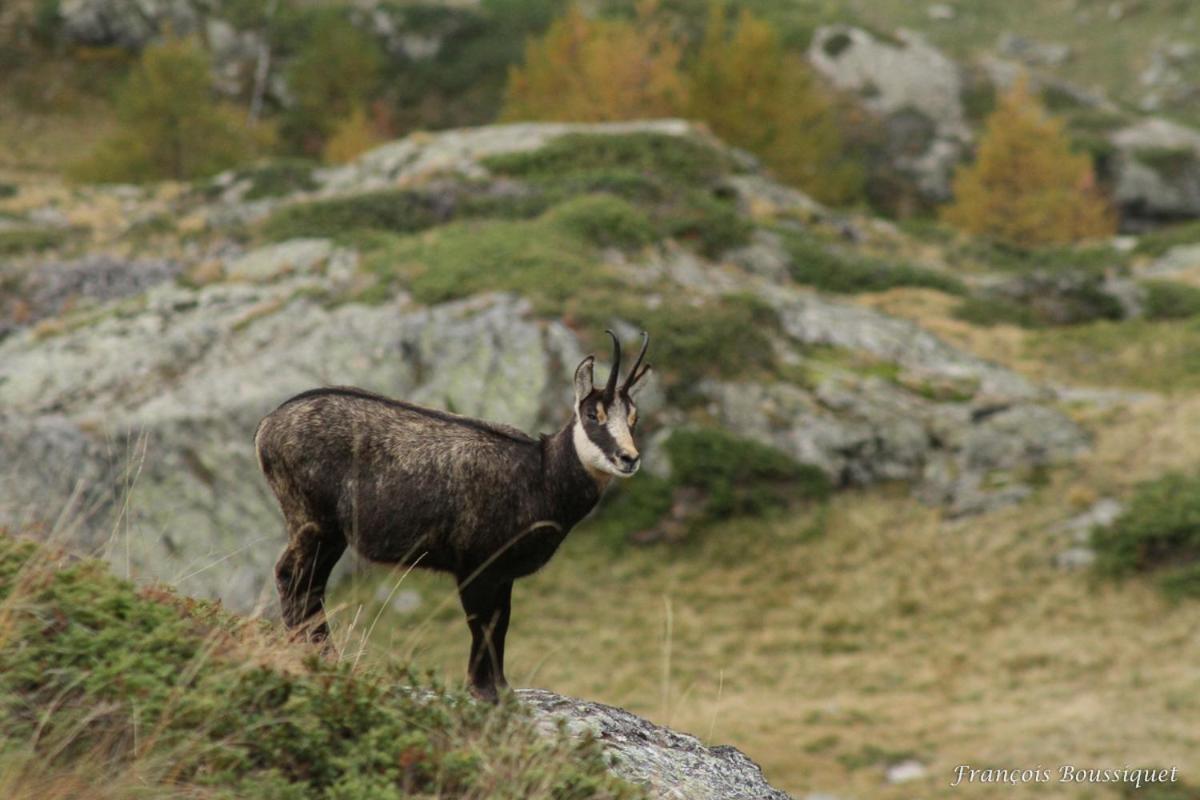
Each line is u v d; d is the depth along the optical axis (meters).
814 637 91.62
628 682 85.56
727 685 85.56
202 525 91.75
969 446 109.38
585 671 87.06
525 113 192.12
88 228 150.38
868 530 101.56
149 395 102.88
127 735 18.94
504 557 26.66
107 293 131.75
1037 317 144.12
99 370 107.31
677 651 89.62
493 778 20.20
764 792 26.12
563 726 23.11
